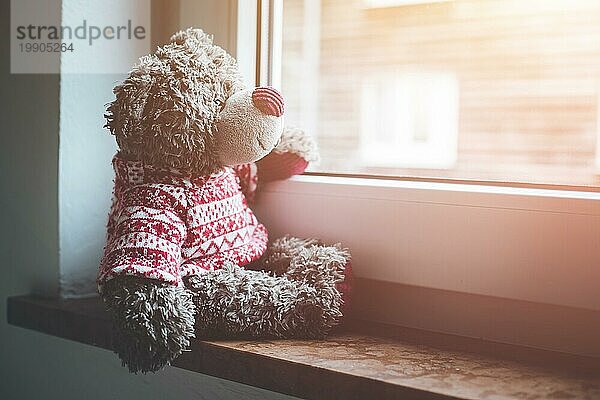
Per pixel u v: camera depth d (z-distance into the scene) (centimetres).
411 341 102
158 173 102
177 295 95
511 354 98
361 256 109
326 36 115
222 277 100
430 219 104
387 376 89
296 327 100
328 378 90
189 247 101
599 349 97
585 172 98
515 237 99
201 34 106
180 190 101
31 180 124
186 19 123
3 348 131
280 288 101
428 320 107
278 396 99
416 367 92
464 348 100
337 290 102
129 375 113
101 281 96
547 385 88
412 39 109
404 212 106
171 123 97
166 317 93
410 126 109
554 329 99
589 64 97
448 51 106
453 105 106
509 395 85
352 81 114
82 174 123
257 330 100
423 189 105
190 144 98
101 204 125
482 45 104
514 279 100
